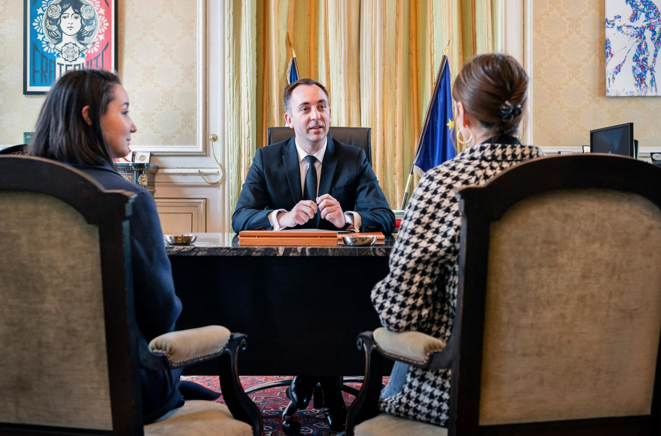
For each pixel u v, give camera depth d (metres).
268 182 2.53
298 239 1.64
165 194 4.37
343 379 2.54
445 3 4.26
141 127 4.35
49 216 0.93
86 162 1.20
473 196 0.90
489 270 0.93
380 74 4.27
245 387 2.61
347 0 4.28
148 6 4.33
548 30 4.34
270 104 4.32
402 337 1.07
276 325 1.71
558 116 4.36
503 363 0.96
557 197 0.93
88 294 0.94
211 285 1.71
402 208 4.20
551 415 1.00
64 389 0.97
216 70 4.34
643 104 4.40
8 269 0.95
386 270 1.70
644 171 0.94
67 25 4.31
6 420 1.00
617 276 0.97
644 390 1.03
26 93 4.30
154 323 1.20
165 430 1.10
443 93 3.96
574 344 0.98
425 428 1.10
